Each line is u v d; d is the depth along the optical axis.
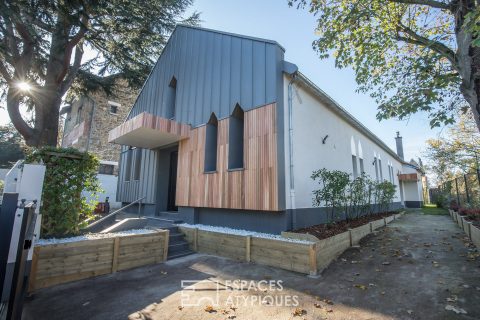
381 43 6.60
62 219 5.37
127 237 5.57
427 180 33.75
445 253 5.91
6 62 11.35
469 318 3.23
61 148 5.52
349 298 3.94
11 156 27.56
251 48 8.00
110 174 19.36
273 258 5.61
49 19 9.77
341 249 6.36
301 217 7.49
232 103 8.27
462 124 13.41
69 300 3.98
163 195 11.31
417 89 5.31
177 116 10.60
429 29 6.51
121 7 11.55
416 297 3.87
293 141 7.45
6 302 1.97
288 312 3.54
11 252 2.09
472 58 4.21
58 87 12.55
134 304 3.85
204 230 7.05
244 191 7.32
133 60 14.62
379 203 12.75
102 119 19.80
